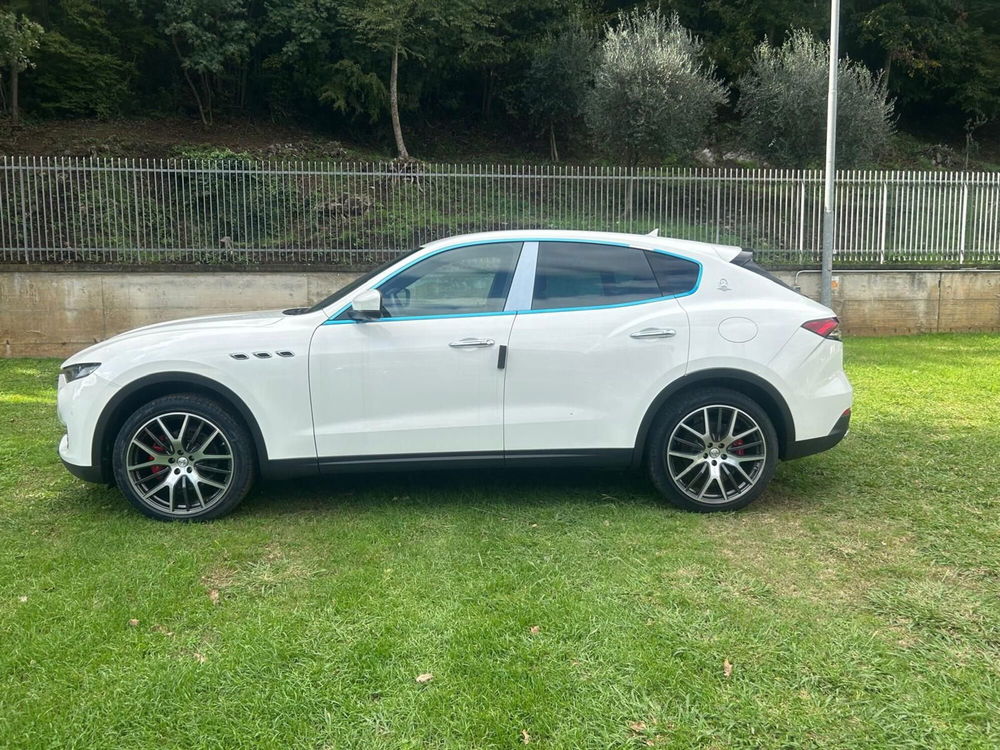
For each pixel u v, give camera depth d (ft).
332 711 8.79
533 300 15.31
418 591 11.77
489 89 79.92
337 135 74.18
